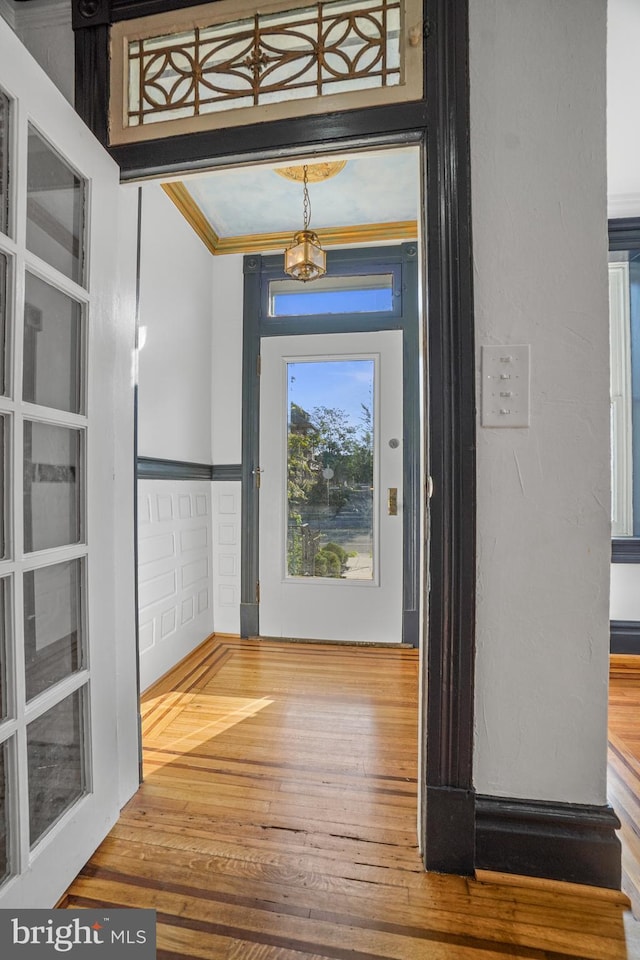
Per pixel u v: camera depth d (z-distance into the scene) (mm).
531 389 1040
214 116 1167
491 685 1069
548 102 1022
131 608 1356
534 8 1022
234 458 2805
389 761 1503
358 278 2734
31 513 984
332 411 2729
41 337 1019
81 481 1138
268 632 2738
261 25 1146
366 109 1086
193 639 2537
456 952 885
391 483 2643
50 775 1019
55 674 1045
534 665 1057
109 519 1228
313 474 2742
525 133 1030
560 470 1040
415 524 2611
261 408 2771
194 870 1071
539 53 1022
